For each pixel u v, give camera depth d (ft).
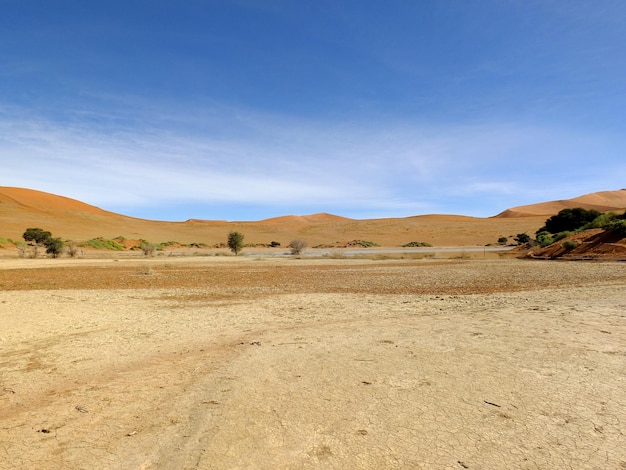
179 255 172.04
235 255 175.73
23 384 16.84
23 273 79.71
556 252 114.11
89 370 18.63
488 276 64.08
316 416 12.57
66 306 38.63
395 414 12.51
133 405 14.17
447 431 11.35
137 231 338.54
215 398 14.42
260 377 16.46
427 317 29.50
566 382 14.75
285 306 37.19
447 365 17.15
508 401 13.24
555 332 22.58
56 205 441.27
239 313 33.78
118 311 35.63
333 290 49.88
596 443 10.55
